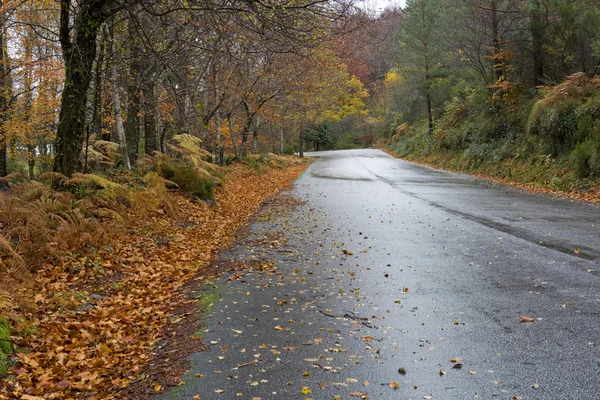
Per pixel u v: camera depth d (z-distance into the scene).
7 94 16.89
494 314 5.02
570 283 5.89
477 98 27.20
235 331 4.82
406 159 39.06
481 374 3.76
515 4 22.30
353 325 4.89
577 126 17.25
